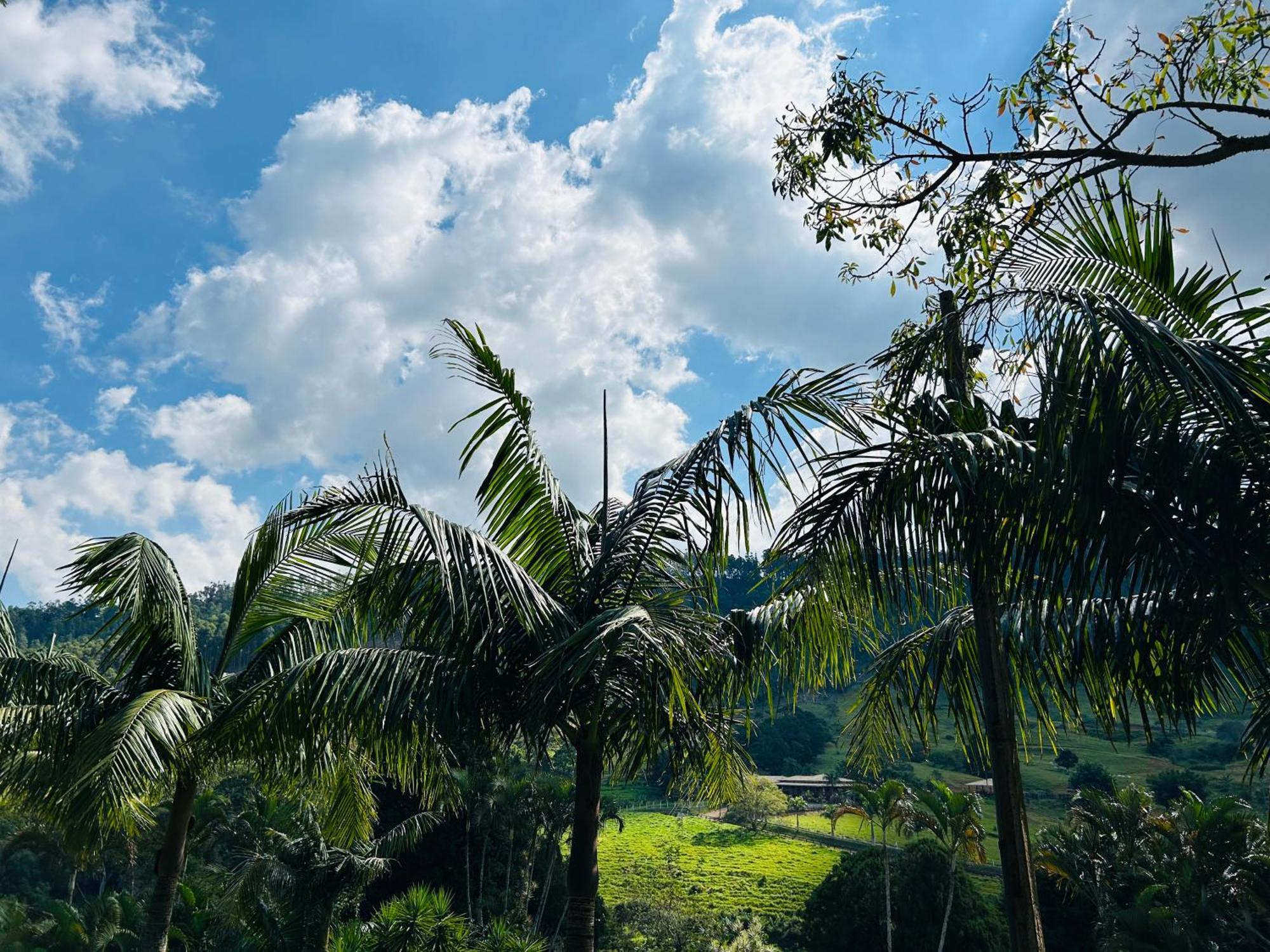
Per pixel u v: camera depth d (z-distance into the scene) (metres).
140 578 9.84
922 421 5.12
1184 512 3.98
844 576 5.45
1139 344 3.79
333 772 10.96
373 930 18.52
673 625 6.22
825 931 31.05
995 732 5.92
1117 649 4.62
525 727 6.42
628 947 34.75
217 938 24.88
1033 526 4.33
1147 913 23.11
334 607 10.96
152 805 11.59
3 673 10.02
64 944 24.39
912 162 5.04
